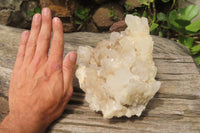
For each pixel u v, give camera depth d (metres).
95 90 0.63
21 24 1.18
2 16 1.10
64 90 0.63
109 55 0.64
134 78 0.61
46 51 0.63
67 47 0.77
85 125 0.63
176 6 1.08
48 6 1.13
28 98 0.60
